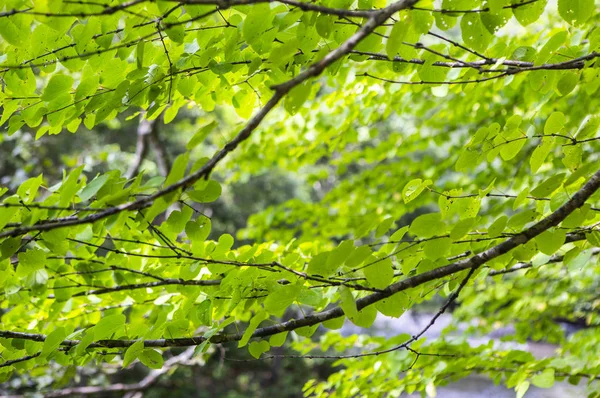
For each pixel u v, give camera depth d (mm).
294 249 4996
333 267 4180
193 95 4613
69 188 4090
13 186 11195
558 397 13586
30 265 4316
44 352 4371
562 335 7711
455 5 4160
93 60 4250
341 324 4332
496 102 7059
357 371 5391
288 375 28812
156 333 4414
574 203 4195
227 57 4301
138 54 4188
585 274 7539
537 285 7852
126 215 4113
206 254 4531
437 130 8484
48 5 3982
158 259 4742
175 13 4176
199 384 25891
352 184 8422
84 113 4402
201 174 3848
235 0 3838
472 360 5090
